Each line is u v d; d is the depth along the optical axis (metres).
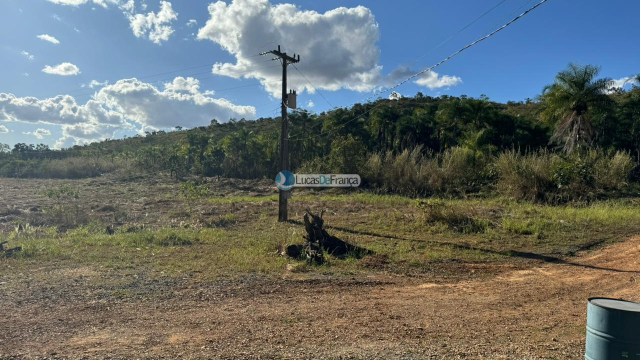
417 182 26.53
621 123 31.92
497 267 10.30
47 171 44.38
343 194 26.84
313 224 12.33
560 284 8.73
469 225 15.03
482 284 8.81
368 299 7.60
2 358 4.82
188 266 10.02
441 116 35.03
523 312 6.88
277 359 4.82
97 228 15.95
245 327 5.98
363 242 13.27
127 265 10.07
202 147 48.28
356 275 9.52
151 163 44.66
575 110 25.70
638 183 23.02
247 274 9.34
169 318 6.39
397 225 16.09
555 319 6.50
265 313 6.66
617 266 10.10
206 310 6.81
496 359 4.88
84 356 4.90
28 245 12.18
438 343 5.40
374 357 4.90
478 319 6.48
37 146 58.81
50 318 6.35
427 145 37.94
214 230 15.72
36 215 19.92
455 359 4.87
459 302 7.47
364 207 20.86
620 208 18.30
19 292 7.75
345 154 29.67
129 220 18.67
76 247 12.34
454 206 18.02
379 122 38.53
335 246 12.04
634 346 3.54
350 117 38.09
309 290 8.16
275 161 40.81
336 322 6.24
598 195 21.27
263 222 17.75
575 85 25.36
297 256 11.18
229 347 5.19
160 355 4.93
